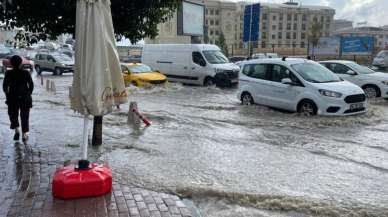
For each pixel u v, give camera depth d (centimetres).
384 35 11838
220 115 1294
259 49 10400
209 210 531
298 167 727
